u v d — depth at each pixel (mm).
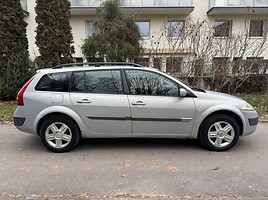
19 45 10945
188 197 2939
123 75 4426
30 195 2998
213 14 18203
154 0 17250
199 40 10805
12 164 3957
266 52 14406
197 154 4328
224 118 4398
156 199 2902
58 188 3166
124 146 4746
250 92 12234
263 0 17312
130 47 12547
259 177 3449
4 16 10492
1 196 2979
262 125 6402
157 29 18297
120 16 13156
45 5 11375
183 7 17203
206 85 10984
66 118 4387
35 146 4816
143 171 3656
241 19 18203
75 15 18078
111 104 4316
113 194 3018
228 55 10938
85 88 4414
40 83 4445
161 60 11180
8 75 10250
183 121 4363
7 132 5828
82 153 4402
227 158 4148
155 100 4320
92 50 12734
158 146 4738
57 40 11461
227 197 2938
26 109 4391
